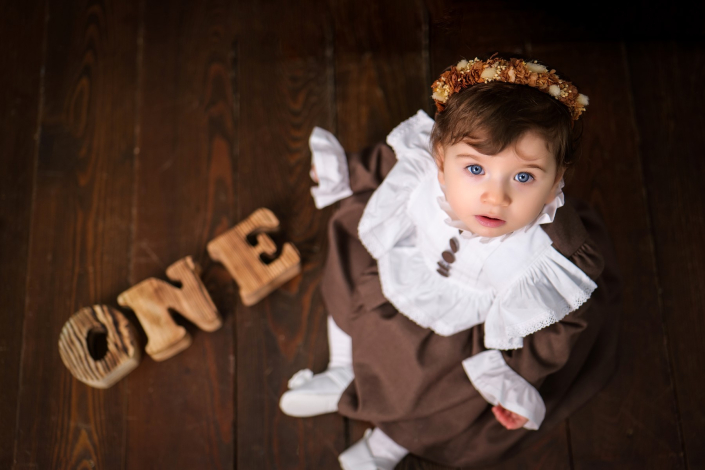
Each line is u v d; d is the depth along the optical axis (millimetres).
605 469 1347
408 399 1212
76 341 1373
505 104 848
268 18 1701
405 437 1272
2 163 1582
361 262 1285
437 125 945
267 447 1373
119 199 1569
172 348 1410
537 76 863
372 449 1308
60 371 1422
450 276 1103
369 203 1151
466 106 872
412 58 1678
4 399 1397
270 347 1451
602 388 1311
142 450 1370
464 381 1189
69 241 1529
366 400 1271
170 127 1629
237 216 1562
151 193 1575
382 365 1231
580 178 1570
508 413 1162
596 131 1613
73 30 1706
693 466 1349
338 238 1284
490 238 994
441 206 1003
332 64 1684
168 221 1555
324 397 1335
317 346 1454
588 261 1027
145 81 1668
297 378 1394
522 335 1041
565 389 1249
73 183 1575
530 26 1654
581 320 1082
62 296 1485
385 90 1660
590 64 1676
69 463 1356
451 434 1251
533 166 865
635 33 1672
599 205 1553
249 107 1648
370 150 1296
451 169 914
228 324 1468
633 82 1661
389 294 1146
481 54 956
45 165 1586
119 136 1620
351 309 1274
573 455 1356
